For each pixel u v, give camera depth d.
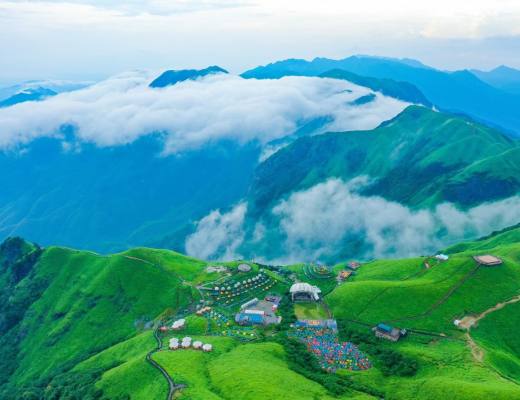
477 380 191.62
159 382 196.88
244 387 182.25
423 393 189.00
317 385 195.88
